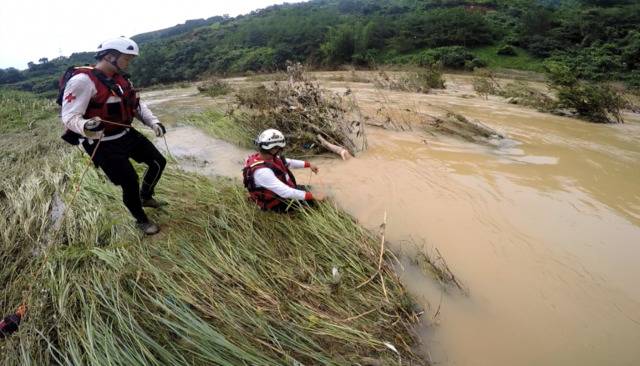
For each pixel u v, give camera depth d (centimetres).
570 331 233
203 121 808
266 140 347
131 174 317
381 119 738
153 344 213
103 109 289
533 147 552
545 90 1202
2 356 217
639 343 222
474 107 897
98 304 250
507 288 270
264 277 280
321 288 267
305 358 214
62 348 218
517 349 223
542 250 306
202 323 227
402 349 223
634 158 494
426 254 311
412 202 393
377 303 255
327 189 436
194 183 446
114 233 341
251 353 212
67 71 285
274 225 347
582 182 423
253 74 2692
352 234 329
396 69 2214
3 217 378
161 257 303
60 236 342
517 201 383
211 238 326
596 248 304
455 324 243
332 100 738
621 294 258
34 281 271
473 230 338
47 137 747
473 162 495
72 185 446
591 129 660
